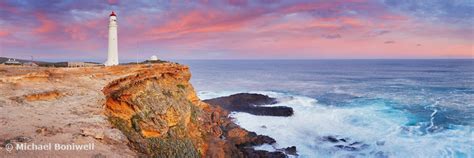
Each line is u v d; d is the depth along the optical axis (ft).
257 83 319.27
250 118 148.15
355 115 146.82
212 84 310.45
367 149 104.58
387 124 130.41
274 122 140.77
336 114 150.30
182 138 86.89
